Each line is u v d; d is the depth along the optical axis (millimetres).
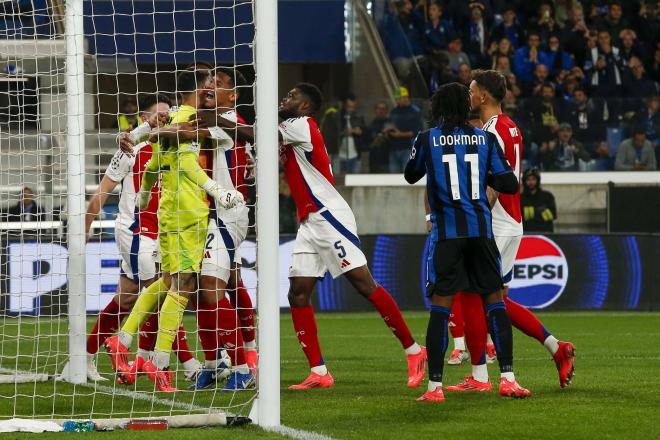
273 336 18047
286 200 55031
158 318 23375
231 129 22031
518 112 60281
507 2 67625
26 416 19469
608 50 66375
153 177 23516
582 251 49781
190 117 21844
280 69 68875
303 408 19859
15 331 37906
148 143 25859
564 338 37062
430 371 20625
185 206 21797
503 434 16766
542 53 66125
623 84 66062
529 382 23859
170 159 21984
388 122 59344
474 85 23969
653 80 67375
